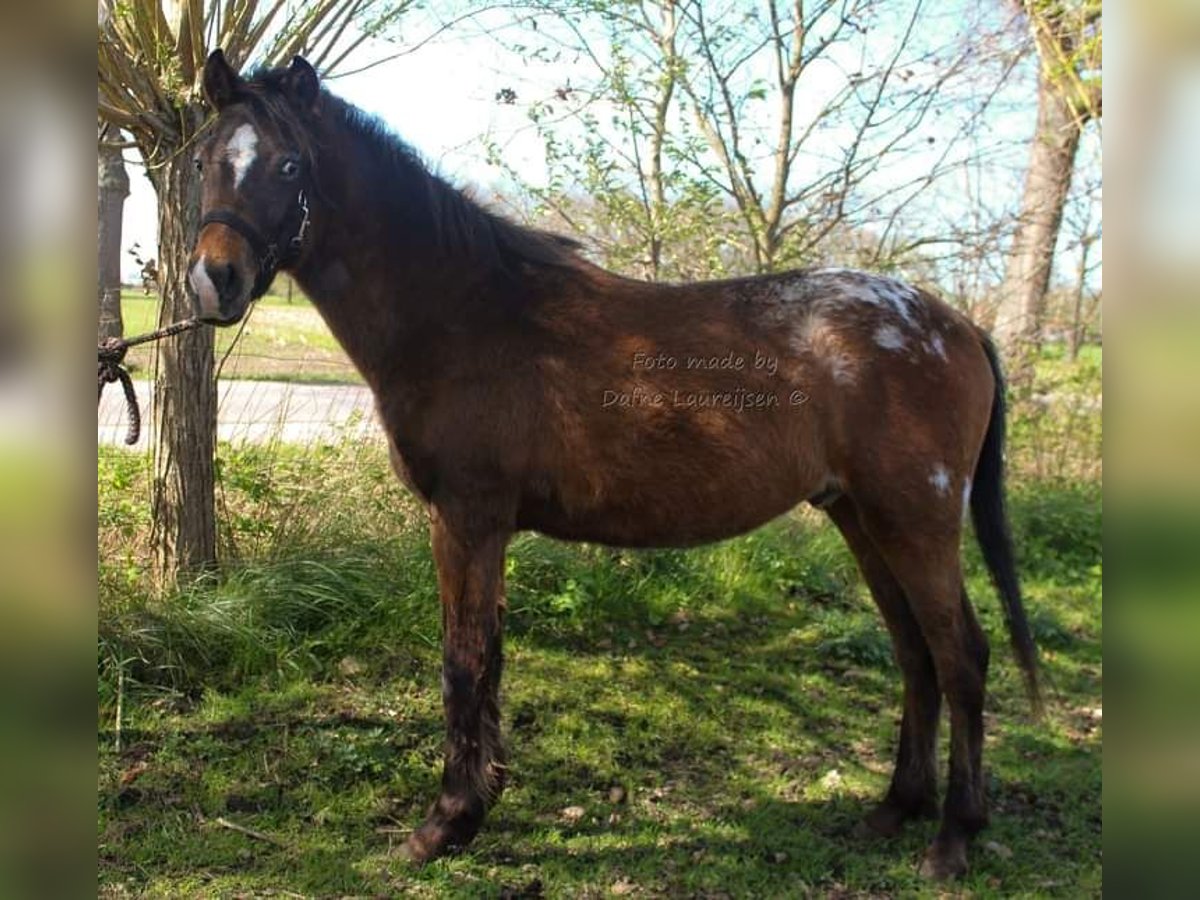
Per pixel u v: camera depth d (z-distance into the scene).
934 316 2.86
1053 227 6.43
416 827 2.85
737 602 4.73
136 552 4.00
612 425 2.69
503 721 3.48
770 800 3.12
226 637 3.60
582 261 2.92
